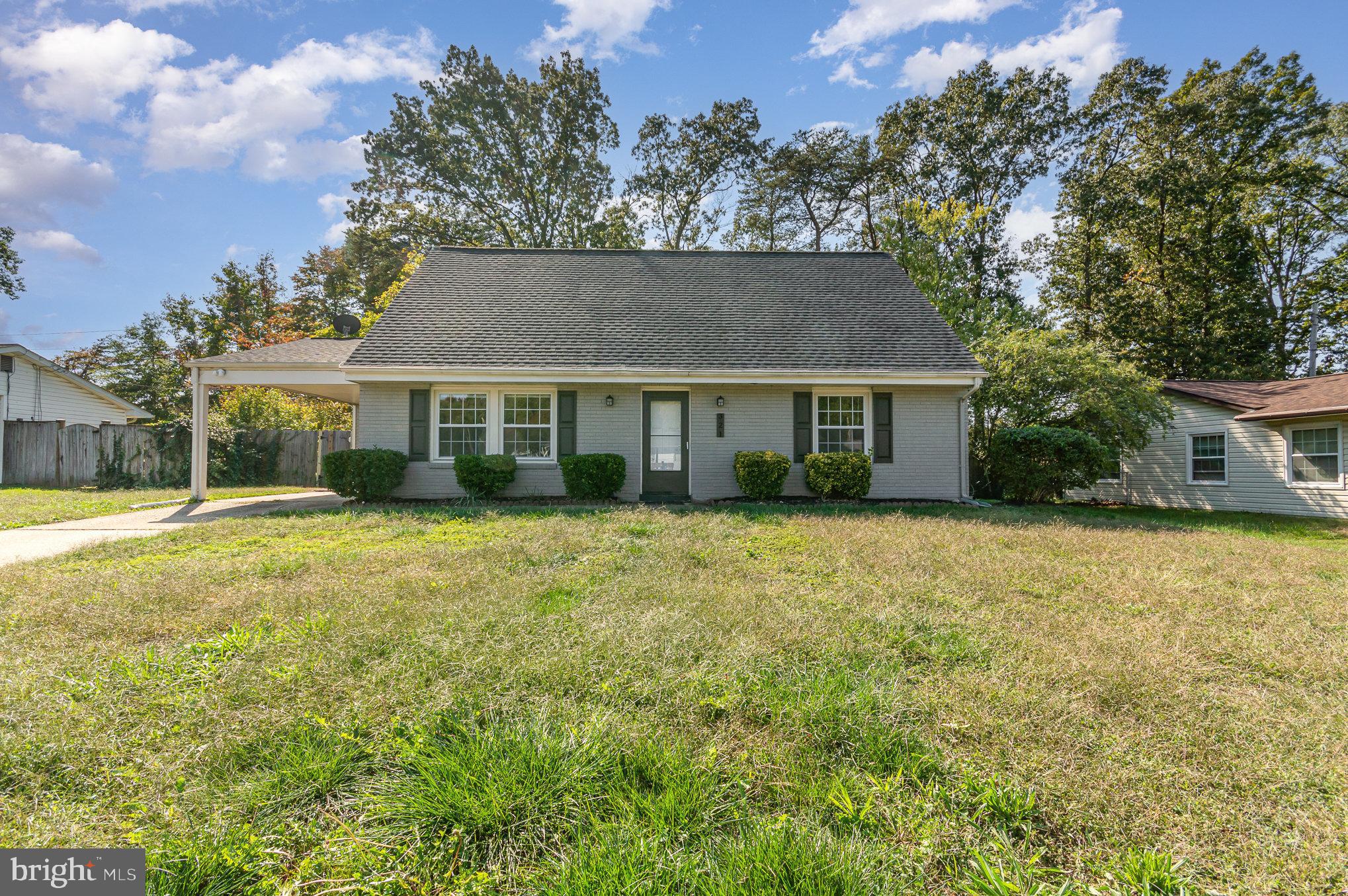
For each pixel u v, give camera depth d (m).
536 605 4.05
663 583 4.62
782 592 4.46
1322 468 11.63
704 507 10.02
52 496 12.72
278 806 2.00
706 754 2.26
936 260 19.50
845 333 12.38
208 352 32.09
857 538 6.65
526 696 2.72
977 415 14.55
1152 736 2.43
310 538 6.94
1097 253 22.95
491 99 26.84
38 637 3.41
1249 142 20.98
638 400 11.80
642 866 1.70
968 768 2.18
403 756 2.22
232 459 16.64
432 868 1.73
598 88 28.05
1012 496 12.58
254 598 4.16
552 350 11.45
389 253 27.70
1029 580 4.96
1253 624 3.93
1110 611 4.21
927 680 2.96
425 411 11.41
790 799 2.05
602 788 2.09
